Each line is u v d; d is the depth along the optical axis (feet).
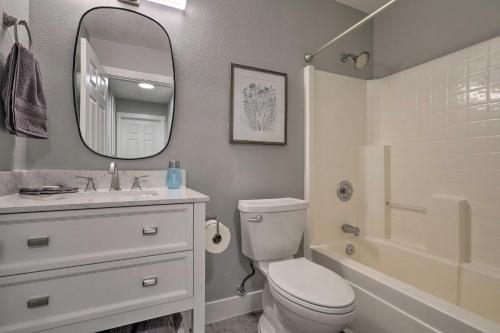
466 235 4.85
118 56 4.27
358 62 5.94
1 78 3.05
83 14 4.03
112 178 3.92
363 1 6.61
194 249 3.23
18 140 3.46
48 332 2.52
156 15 4.54
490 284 4.22
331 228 6.34
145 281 2.95
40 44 3.77
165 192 3.84
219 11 5.06
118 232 2.83
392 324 3.72
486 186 4.62
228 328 4.70
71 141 3.95
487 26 4.83
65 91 3.92
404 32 6.40
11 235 2.40
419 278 5.28
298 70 5.98
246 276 5.22
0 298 2.38
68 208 2.59
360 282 4.37
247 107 5.29
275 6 5.68
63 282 2.60
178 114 4.68
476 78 4.81
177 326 3.55
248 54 5.34
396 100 6.35
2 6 3.01
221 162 5.07
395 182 6.30
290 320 3.51
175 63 4.66
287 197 5.73
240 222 5.00
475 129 4.80
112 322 2.79
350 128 6.66
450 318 3.02
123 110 4.29
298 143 5.96
